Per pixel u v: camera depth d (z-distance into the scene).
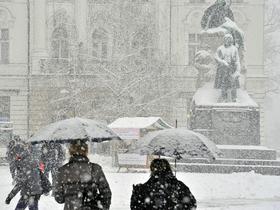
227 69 45.59
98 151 62.75
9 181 34.16
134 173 38.94
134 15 73.19
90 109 69.62
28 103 78.12
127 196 27.30
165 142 13.16
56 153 27.50
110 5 79.56
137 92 67.88
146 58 70.81
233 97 45.47
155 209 11.73
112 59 70.31
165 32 79.62
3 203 24.17
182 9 81.44
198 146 13.16
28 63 80.94
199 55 48.94
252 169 40.75
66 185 12.25
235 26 47.78
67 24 80.81
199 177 36.38
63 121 13.80
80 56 71.94
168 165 12.02
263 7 81.50
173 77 70.88
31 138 13.66
